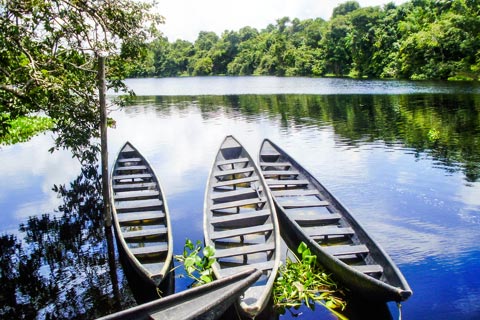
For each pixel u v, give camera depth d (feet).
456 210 30.86
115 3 33.71
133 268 21.56
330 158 47.42
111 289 21.98
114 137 66.69
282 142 57.21
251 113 89.81
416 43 166.09
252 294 18.34
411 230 27.63
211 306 15.15
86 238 28.96
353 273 19.06
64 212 34.60
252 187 32.27
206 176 43.39
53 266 24.72
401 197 34.04
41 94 26.84
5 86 26.35
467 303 19.53
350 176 40.29
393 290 17.08
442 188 35.83
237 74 326.03
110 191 32.19
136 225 28.09
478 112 75.97
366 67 209.26
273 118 81.05
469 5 159.53
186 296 15.98
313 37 270.26
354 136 59.77
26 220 32.89
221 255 21.74
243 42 356.18
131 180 39.04
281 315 19.35
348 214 26.04
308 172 34.83
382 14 215.31
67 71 31.27
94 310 20.04
